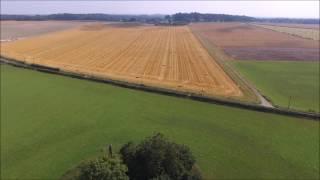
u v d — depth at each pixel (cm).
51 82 7675
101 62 10275
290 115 5678
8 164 4191
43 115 5728
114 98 6512
